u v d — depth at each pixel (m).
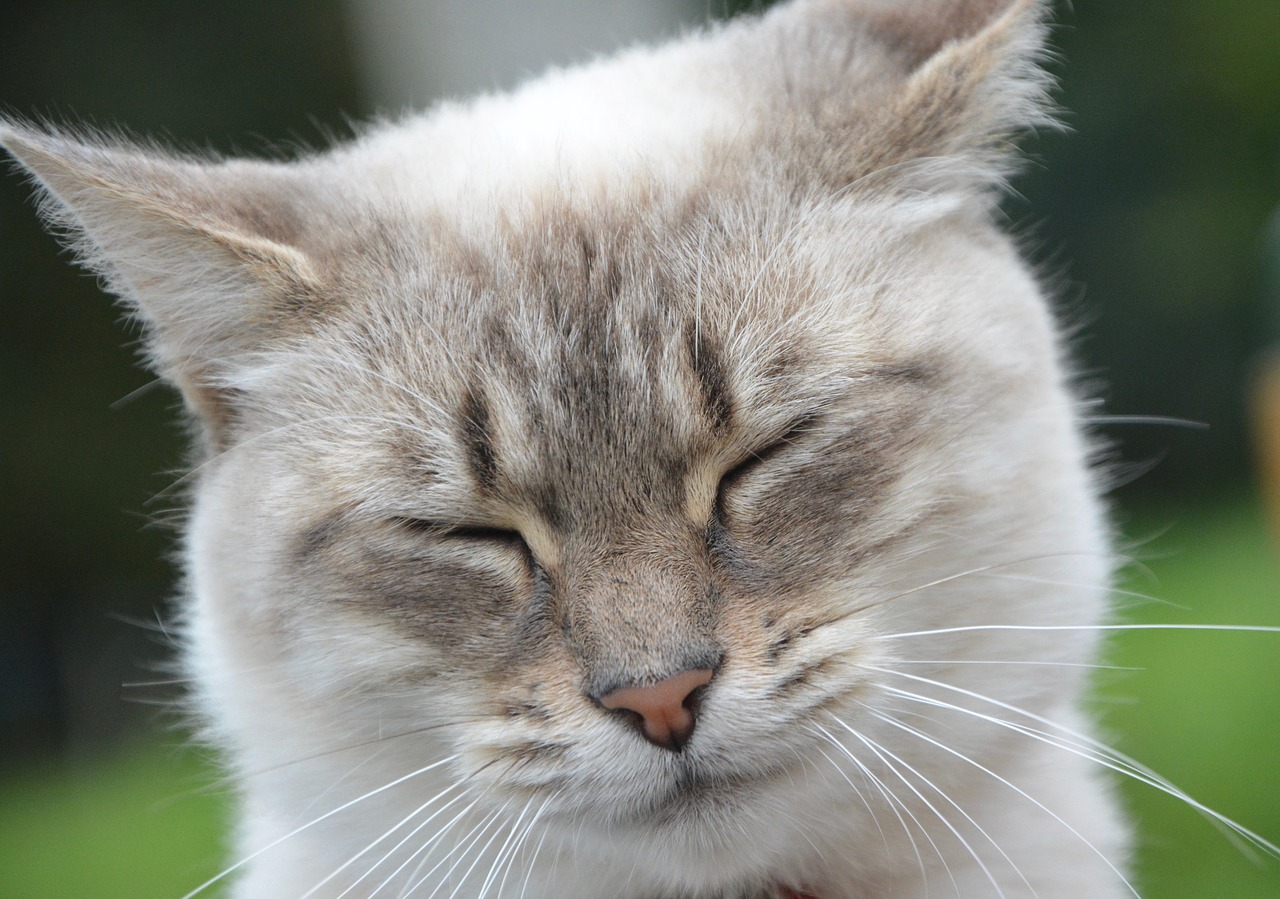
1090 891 0.61
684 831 0.58
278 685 0.60
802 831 0.60
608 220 0.59
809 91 0.62
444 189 0.61
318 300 0.60
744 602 0.58
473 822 0.60
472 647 0.58
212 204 0.60
